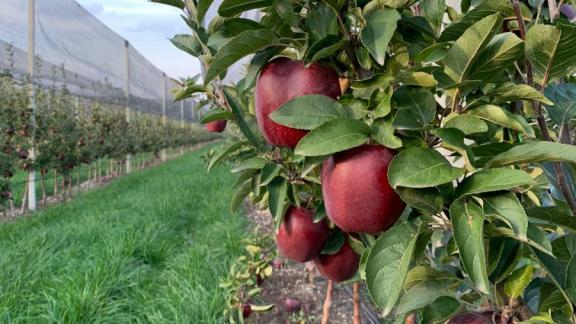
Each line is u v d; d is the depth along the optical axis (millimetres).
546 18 535
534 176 549
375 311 1545
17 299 1516
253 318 1667
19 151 3662
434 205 340
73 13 4855
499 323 387
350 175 371
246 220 2984
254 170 691
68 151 4379
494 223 385
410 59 463
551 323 358
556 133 575
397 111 365
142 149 8172
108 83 6387
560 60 346
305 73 408
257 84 440
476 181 319
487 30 326
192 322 1434
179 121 13250
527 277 383
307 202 697
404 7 428
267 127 427
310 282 1926
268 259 1688
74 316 1371
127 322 1476
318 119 375
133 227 2377
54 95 4594
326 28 407
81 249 2131
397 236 355
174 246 2393
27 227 2705
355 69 421
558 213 382
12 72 4012
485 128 348
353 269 658
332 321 1586
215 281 1804
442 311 395
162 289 1737
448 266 500
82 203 3691
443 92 401
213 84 674
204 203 3590
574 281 361
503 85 366
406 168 327
